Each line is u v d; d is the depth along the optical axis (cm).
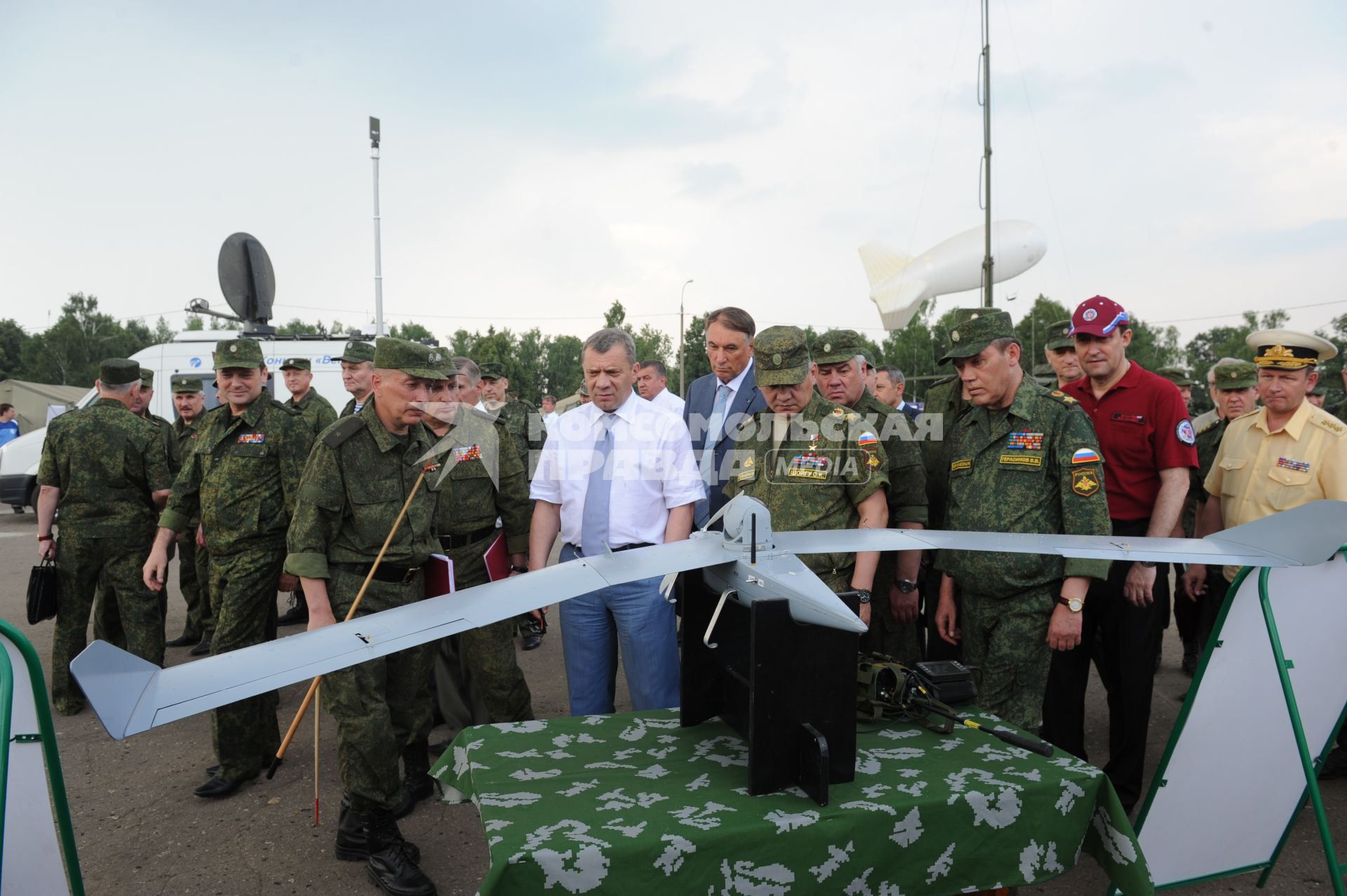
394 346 272
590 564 184
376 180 1461
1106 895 254
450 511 370
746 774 181
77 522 440
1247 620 224
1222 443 385
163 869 291
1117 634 323
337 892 276
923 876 163
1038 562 271
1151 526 318
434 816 330
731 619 199
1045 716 330
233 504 347
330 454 274
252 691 133
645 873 146
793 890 154
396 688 327
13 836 170
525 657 554
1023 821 170
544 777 180
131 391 468
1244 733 233
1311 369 351
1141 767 321
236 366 344
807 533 207
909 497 321
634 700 311
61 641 448
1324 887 267
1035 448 277
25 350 6725
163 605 486
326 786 360
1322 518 180
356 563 281
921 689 216
